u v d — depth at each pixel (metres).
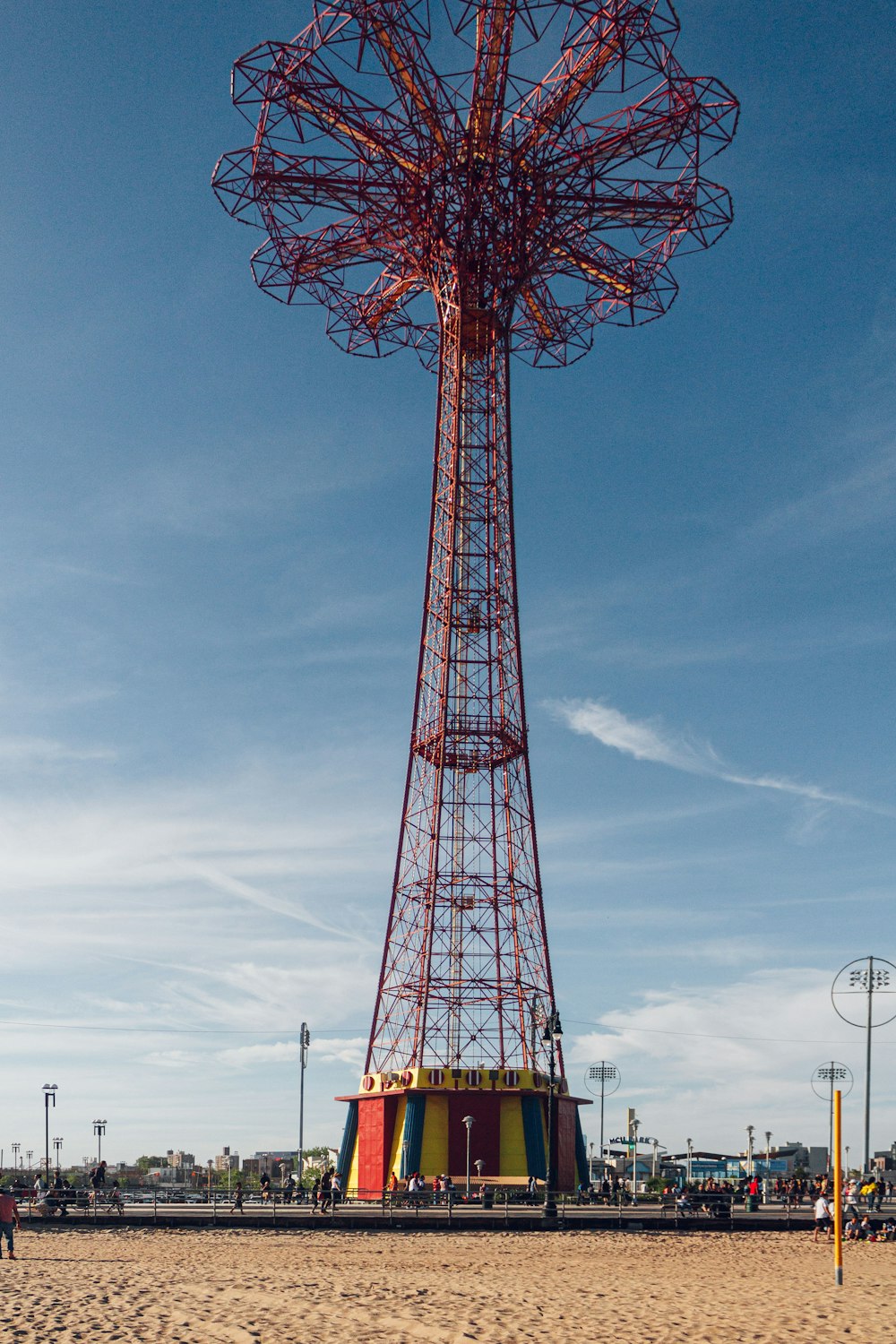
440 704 90.31
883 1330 29.23
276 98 74.12
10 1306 31.58
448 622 91.38
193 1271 41.38
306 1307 32.62
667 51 71.81
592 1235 59.41
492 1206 69.81
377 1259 46.69
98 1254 47.94
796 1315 31.56
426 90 78.62
